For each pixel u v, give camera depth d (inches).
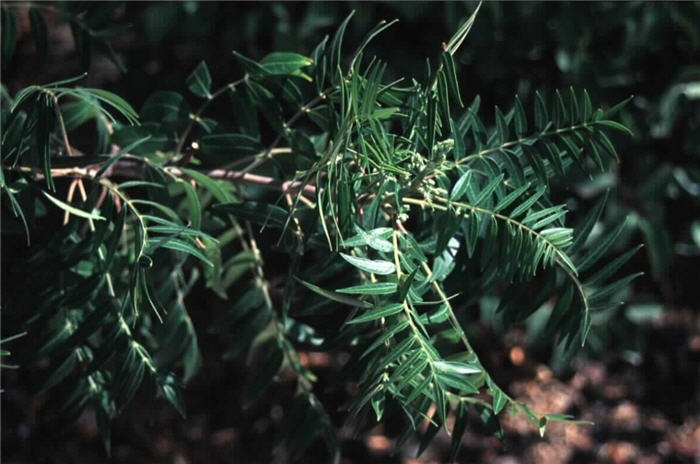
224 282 46.7
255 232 48.5
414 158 36.6
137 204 44.7
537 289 41.3
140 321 45.6
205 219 45.5
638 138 76.4
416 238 41.1
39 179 43.1
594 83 73.8
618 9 71.8
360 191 37.1
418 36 73.6
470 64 75.5
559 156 39.0
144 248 36.9
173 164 44.5
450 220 37.4
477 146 39.3
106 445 44.3
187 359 48.1
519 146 39.8
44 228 45.5
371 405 38.0
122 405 41.4
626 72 74.3
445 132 37.9
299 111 42.0
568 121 38.7
